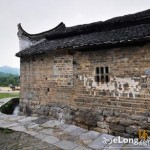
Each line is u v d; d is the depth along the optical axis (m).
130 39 7.00
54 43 11.09
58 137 6.30
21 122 8.24
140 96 7.28
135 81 7.40
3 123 8.18
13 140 6.21
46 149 5.40
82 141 5.88
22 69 12.20
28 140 6.14
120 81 7.80
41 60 10.98
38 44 12.81
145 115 7.15
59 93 10.09
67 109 9.71
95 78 8.59
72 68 9.48
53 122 7.97
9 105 15.30
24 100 11.99
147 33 6.82
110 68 8.09
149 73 7.04
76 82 9.30
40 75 11.05
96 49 8.53
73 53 9.39
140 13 9.19
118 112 7.87
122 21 9.20
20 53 11.66
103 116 8.31
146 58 7.12
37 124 7.85
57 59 10.13
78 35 11.09
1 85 50.75
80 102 9.15
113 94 8.02
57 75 10.16
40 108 11.00
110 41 7.52
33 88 11.45
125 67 7.66
